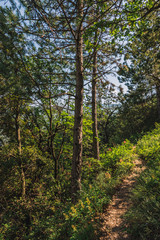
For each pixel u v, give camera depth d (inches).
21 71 183.5
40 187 323.3
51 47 222.8
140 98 629.9
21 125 333.1
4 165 318.0
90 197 188.1
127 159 307.1
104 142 841.5
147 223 129.6
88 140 425.7
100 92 400.2
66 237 170.6
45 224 230.5
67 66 274.1
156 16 326.0
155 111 745.6
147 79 530.9
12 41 158.2
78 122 234.8
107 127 908.0
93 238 143.3
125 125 845.2
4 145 324.8
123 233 137.6
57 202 272.8
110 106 794.8
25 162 337.1
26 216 289.1
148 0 197.0
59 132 376.8
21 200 295.3
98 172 312.0
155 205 143.5
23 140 359.3
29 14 157.3
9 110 291.9
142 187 180.9
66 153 407.8
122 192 209.2
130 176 249.6
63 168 390.9
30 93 183.8
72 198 222.1
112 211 174.6
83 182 299.6
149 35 381.4
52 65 252.8
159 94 653.3
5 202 315.3
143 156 311.7
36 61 227.0
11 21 156.9
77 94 237.8
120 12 181.8
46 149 383.6
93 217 164.9
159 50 453.4
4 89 174.4
